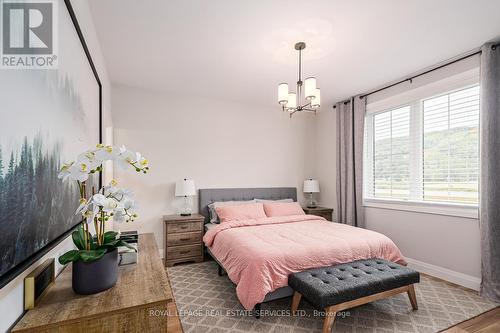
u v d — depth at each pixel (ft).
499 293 7.87
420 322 6.80
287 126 15.97
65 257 3.21
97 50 7.75
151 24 7.23
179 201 13.06
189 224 11.73
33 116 2.74
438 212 9.89
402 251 11.24
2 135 2.15
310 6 6.45
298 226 10.81
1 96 2.15
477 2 6.33
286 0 6.25
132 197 3.87
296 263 7.22
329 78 11.16
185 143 13.33
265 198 14.88
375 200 12.53
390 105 11.91
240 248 7.91
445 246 9.71
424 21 7.10
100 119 7.42
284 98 8.35
